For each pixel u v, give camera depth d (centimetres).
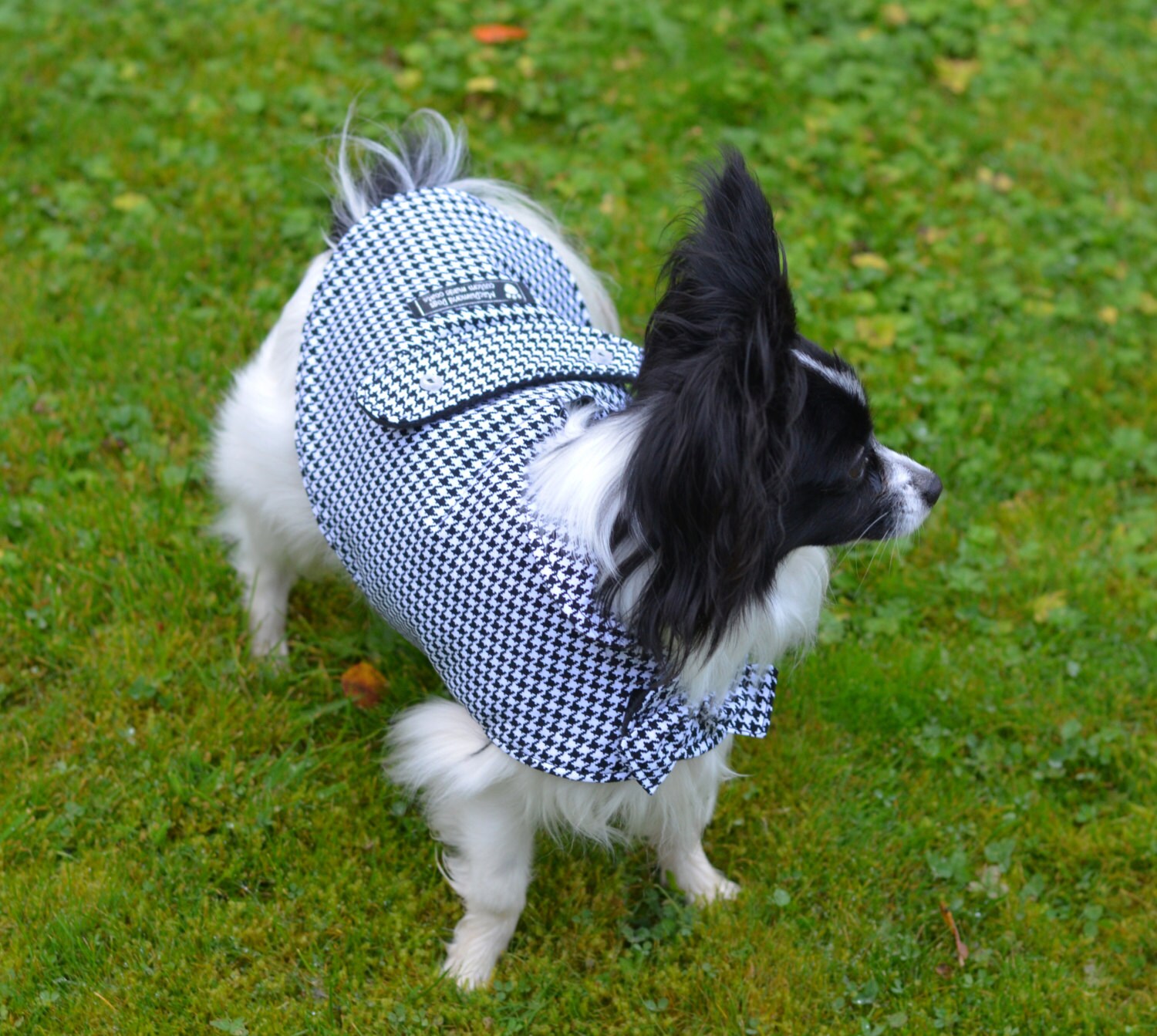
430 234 80
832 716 95
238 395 88
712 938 83
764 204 61
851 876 87
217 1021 77
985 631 101
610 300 104
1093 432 117
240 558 96
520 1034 79
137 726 91
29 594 96
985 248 133
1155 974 84
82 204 124
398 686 93
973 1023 81
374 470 72
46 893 81
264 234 124
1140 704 97
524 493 68
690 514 59
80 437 106
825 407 68
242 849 84
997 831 90
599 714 69
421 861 86
